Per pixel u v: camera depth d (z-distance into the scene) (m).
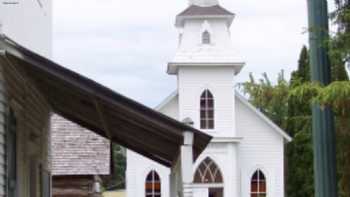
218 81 47.78
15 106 11.72
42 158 16.05
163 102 47.78
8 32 10.77
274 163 47.59
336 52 7.85
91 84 9.46
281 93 8.35
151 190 46.88
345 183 8.81
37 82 12.08
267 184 47.56
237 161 47.16
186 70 47.78
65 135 24.77
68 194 24.27
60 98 13.43
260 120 47.81
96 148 24.61
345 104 7.50
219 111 47.53
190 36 48.12
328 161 8.53
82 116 15.01
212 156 46.94
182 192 10.04
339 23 8.15
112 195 64.12
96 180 25.83
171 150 14.95
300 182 47.53
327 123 8.53
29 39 13.48
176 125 9.94
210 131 47.31
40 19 15.34
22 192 13.00
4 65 10.34
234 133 47.31
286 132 48.59
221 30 48.19
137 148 17.06
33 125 14.30
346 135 8.70
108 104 10.09
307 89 7.54
